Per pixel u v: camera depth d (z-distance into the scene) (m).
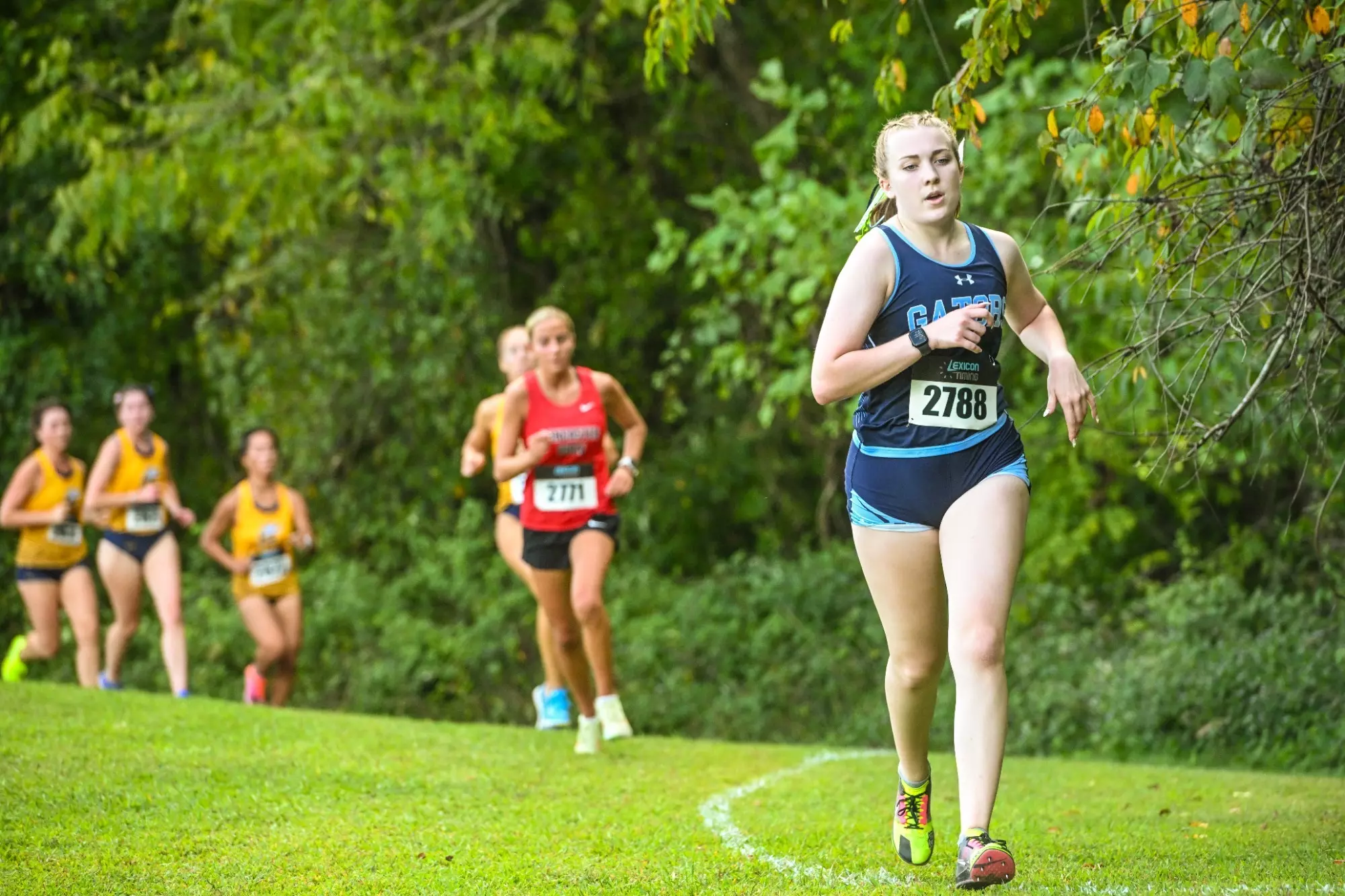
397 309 51.09
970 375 12.04
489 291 52.41
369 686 43.94
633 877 13.02
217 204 45.47
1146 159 15.48
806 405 51.84
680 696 41.53
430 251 46.66
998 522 11.81
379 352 49.97
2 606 51.22
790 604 43.34
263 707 26.16
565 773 20.41
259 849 14.11
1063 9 43.72
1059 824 17.09
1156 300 16.86
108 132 44.00
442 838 14.95
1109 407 34.62
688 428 54.38
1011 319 13.05
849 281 12.12
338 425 51.78
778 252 40.16
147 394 31.25
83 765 18.25
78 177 50.84
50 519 31.23
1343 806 18.23
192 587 48.75
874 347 12.19
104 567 31.28
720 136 52.81
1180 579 41.75
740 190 51.66
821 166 49.53
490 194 47.28
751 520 54.81
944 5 46.34
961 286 12.12
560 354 21.78
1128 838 15.78
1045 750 33.56
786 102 41.31
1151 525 45.66
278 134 42.66
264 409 50.50
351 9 42.66
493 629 44.78
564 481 22.16
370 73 45.44
